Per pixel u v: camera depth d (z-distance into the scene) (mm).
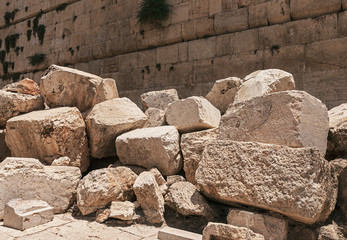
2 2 13727
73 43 11500
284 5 7406
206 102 4547
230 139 3537
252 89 4555
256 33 7766
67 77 5211
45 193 3799
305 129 3117
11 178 3611
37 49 12570
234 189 3004
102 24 10805
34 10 12742
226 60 8172
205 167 3262
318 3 6980
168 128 4238
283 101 3203
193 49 8742
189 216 3480
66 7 11844
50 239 3023
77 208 3812
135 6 10023
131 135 4297
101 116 4625
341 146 3539
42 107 5422
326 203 2783
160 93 5824
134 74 9867
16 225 3297
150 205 3535
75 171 4129
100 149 4621
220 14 8367
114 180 3797
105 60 10633
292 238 2896
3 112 5152
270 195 2791
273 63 7488
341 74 6617
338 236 2895
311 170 2674
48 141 4383
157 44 9484
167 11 9164
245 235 2666
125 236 3160
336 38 6742
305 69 7066
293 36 7266
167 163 4012
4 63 13562
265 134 3270
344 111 4188
